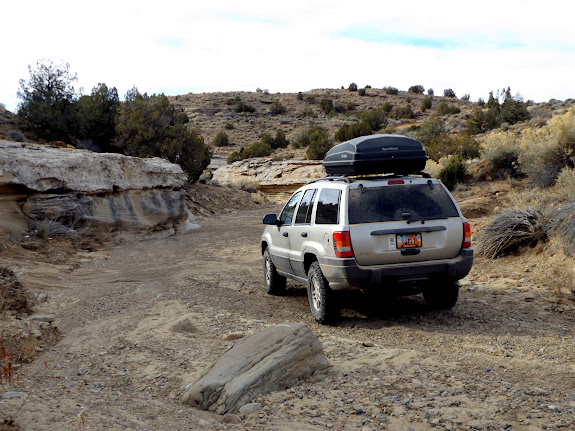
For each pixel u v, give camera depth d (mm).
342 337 6312
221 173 53312
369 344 5852
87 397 4539
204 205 30078
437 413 3947
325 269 6762
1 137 22484
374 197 6789
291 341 4867
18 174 13617
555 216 10781
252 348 4801
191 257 13852
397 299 8367
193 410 4293
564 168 17031
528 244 10859
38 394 4484
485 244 11273
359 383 4680
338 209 6758
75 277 10758
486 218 15750
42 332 6695
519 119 56656
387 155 7133
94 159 16266
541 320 6934
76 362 5703
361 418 3926
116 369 5418
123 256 13852
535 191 17969
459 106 108125
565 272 9094
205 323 7117
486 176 25141
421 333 6395
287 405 4227
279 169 48844
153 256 14016
